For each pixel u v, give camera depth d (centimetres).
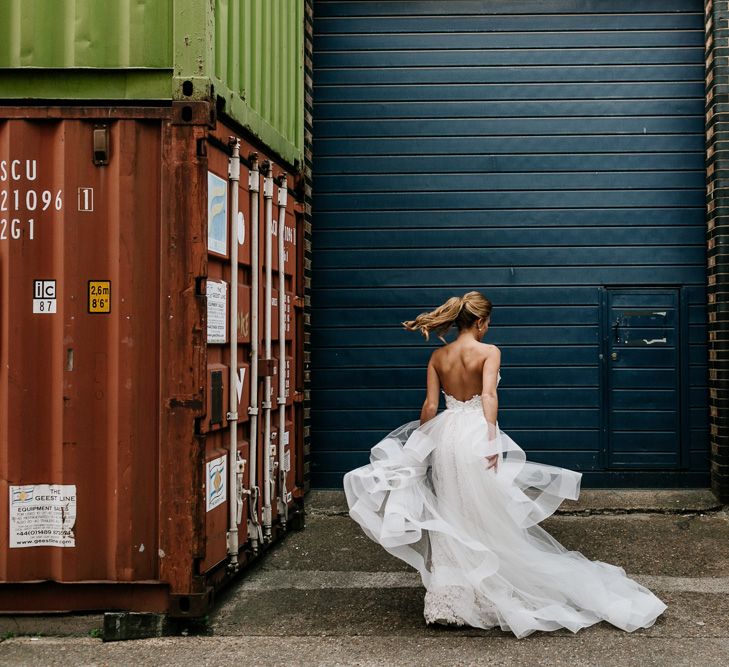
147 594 416
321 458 746
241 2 486
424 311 746
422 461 447
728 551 581
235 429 458
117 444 413
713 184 702
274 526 571
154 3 414
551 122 743
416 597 486
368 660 385
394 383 746
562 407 733
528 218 742
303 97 682
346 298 750
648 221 736
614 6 741
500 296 741
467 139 747
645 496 710
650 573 531
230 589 500
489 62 748
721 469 691
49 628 418
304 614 455
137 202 414
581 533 631
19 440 413
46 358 416
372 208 751
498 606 420
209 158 420
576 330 736
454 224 746
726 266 690
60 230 414
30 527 414
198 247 408
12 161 415
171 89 414
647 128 738
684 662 380
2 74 416
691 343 730
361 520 426
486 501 432
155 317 414
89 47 415
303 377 674
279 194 576
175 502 409
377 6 753
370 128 752
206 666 378
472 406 452
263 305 539
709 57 716
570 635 419
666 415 727
